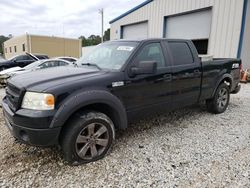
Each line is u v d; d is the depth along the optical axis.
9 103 2.91
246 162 2.94
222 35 11.15
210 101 4.96
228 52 11.01
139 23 16.41
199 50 13.03
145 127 4.23
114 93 3.04
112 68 3.27
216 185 2.47
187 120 4.65
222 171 2.74
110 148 3.15
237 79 5.54
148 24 15.46
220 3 11.02
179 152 3.22
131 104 3.28
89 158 2.91
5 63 13.94
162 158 3.05
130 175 2.67
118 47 3.66
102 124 2.96
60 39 31.80
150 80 3.44
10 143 3.47
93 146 2.93
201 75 4.36
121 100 3.13
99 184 2.50
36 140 2.54
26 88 2.62
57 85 2.64
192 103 4.37
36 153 3.16
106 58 3.62
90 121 2.82
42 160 2.98
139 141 3.60
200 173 2.70
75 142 2.75
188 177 2.62
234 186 2.46
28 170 2.75
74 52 33.78
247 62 11.59
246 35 10.98
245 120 4.66
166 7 13.93
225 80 5.23
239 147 3.38
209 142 3.56
